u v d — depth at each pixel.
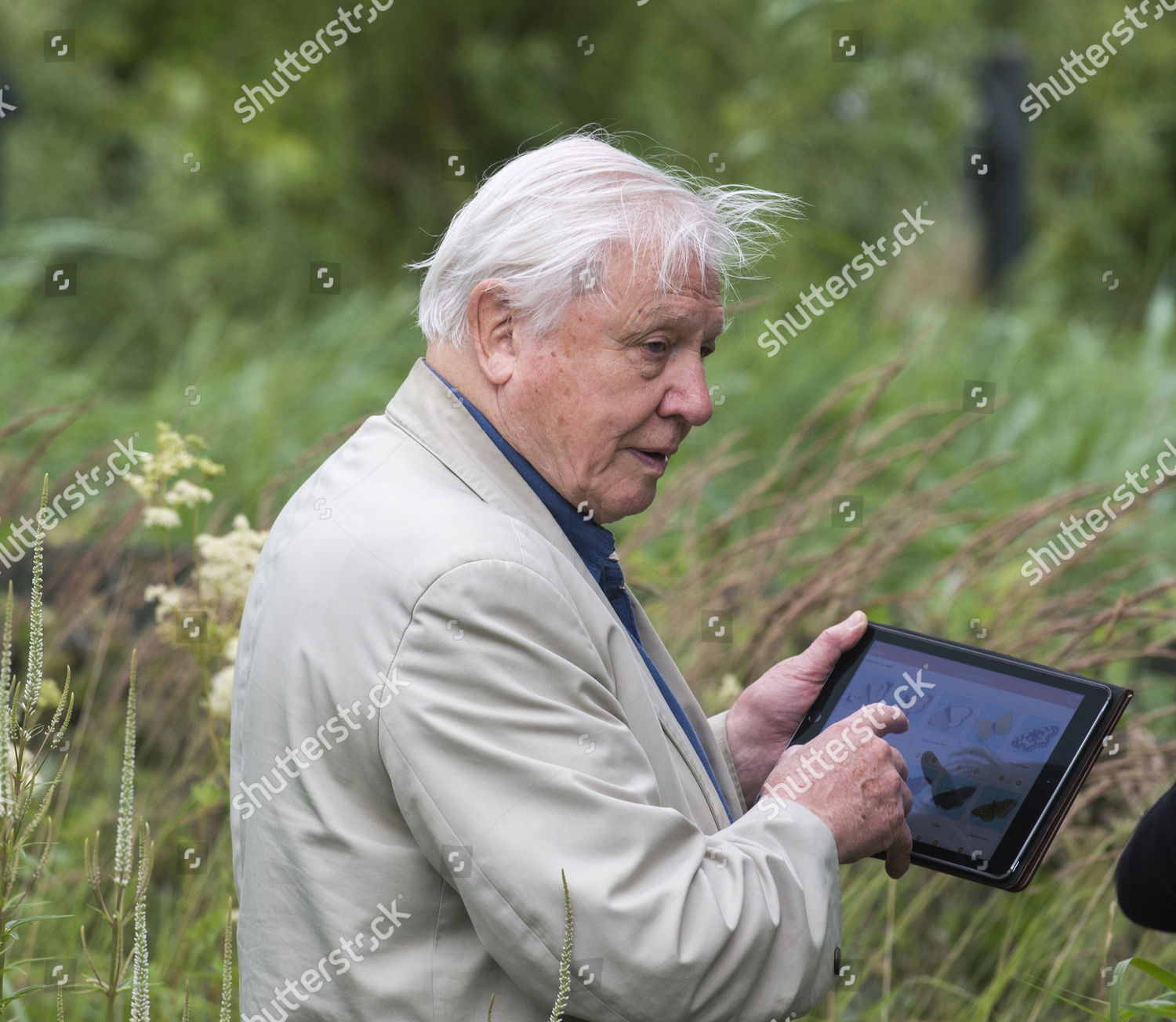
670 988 2.10
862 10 12.27
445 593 2.20
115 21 14.54
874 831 2.49
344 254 12.78
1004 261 12.30
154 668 5.06
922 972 4.33
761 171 11.91
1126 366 9.52
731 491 7.46
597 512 2.62
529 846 2.12
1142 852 2.86
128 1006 3.10
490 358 2.51
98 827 4.45
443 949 2.28
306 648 2.31
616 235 2.43
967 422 5.41
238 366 9.73
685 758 2.60
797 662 3.07
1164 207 16.05
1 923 2.47
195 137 13.14
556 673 2.24
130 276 12.20
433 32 12.59
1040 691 2.80
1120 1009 3.00
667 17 12.98
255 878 2.39
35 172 13.14
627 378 2.47
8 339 9.26
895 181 12.33
